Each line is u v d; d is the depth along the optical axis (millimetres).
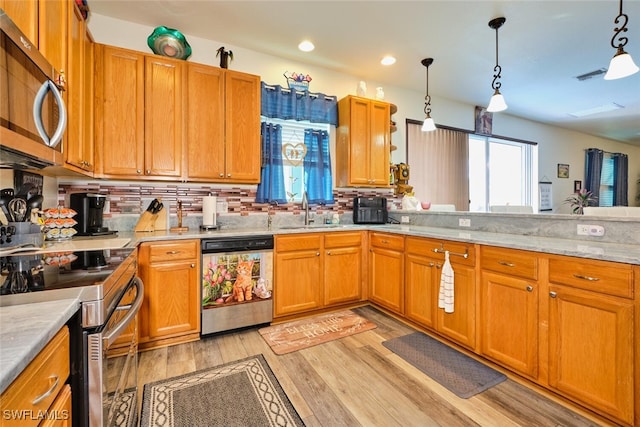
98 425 918
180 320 2301
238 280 2531
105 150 2301
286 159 3307
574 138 6156
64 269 1143
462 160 4590
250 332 2531
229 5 2375
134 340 1432
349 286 3055
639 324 1327
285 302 2711
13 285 927
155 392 1719
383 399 1678
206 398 1672
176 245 2273
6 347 588
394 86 3998
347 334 2492
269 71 3191
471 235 2293
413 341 2369
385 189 3998
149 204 2693
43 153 1196
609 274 1420
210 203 2740
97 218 2328
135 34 2633
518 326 1810
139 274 2154
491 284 1965
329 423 1495
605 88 4047
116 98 2334
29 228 1603
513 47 3014
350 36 2822
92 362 908
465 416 1545
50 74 1246
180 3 2355
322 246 2902
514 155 5414
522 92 4180
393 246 2816
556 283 1626
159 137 2475
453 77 3730
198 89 2613
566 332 1585
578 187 6188
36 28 1345
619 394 1388
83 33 1987
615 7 2381
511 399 1679
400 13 2473
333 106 3484
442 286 2195
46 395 700
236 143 2768
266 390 1747
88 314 906
